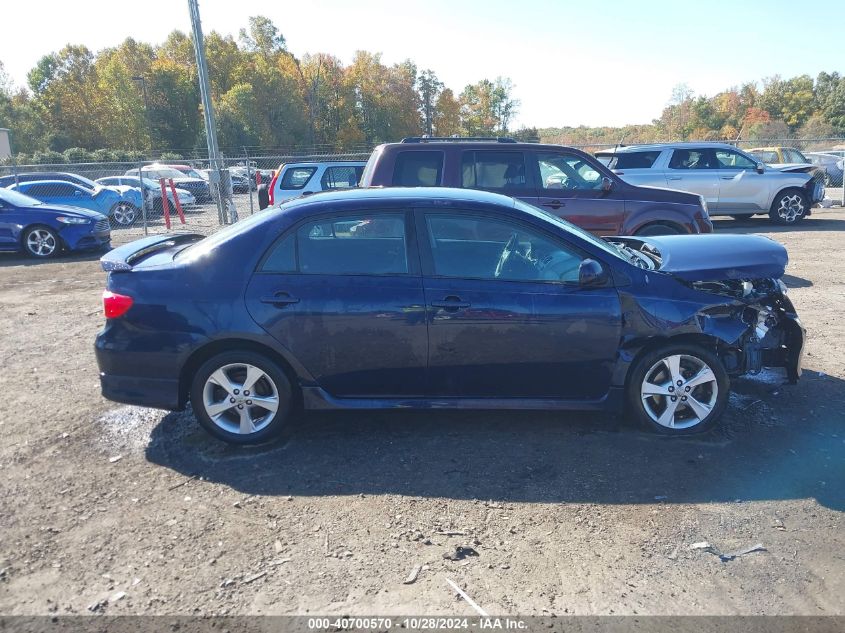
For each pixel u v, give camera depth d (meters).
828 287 8.40
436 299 4.03
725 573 2.92
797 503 3.46
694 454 4.02
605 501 3.50
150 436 4.41
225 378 4.13
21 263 12.49
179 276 4.09
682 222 8.26
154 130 71.25
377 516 3.39
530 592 2.80
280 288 4.03
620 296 4.08
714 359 4.14
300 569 2.97
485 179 8.11
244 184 31.22
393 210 4.16
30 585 2.87
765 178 14.35
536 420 4.56
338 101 82.88
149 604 2.74
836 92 88.94
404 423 4.54
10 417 4.75
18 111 68.31
